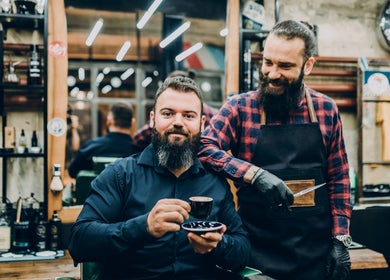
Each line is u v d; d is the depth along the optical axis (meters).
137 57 4.62
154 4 3.71
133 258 1.84
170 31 4.00
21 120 3.16
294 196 1.89
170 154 1.87
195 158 1.99
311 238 2.06
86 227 1.76
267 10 3.56
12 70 3.09
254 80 3.44
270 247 2.06
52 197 3.04
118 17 3.91
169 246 1.86
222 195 2.00
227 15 3.46
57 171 3.02
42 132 3.19
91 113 5.23
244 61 3.44
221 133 2.10
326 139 2.12
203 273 1.92
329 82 3.70
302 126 2.07
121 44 4.49
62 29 3.10
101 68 4.73
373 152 3.73
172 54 4.48
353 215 3.43
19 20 3.03
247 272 1.89
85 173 3.26
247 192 2.09
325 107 2.13
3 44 3.08
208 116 3.27
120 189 1.91
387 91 3.54
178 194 1.93
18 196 3.15
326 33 3.68
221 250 1.82
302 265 2.04
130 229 1.64
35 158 3.18
